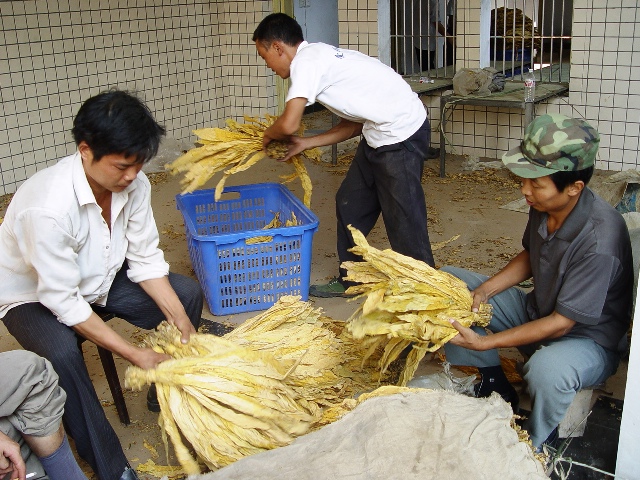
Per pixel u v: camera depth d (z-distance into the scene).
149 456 2.57
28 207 2.12
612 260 2.17
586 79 5.90
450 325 2.30
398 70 6.75
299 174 3.70
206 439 2.06
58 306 2.18
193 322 2.71
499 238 4.62
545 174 2.12
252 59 7.47
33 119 5.88
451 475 1.75
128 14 6.52
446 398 2.04
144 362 2.18
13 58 5.64
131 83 6.67
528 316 2.58
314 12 8.13
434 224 4.90
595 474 2.35
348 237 3.79
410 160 3.40
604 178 5.58
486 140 6.46
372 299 2.31
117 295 2.59
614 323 2.34
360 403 2.09
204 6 7.30
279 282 3.64
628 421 2.12
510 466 1.78
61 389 2.06
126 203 2.41
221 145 3.47
